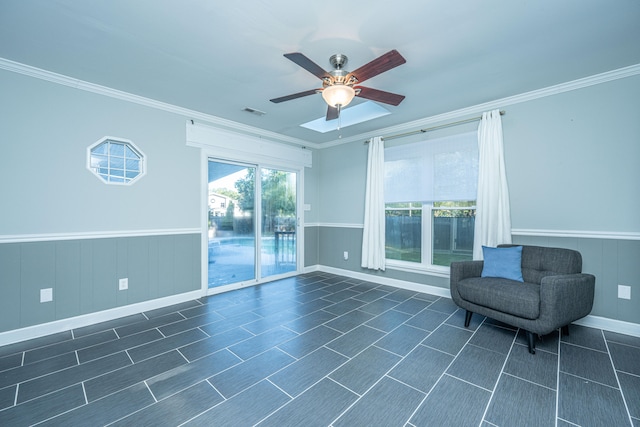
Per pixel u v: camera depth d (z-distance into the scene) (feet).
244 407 5.32
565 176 9.30
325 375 6.35
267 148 14.48
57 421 4.97
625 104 8.35
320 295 12.34
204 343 7.89
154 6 5.68
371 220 14.15
